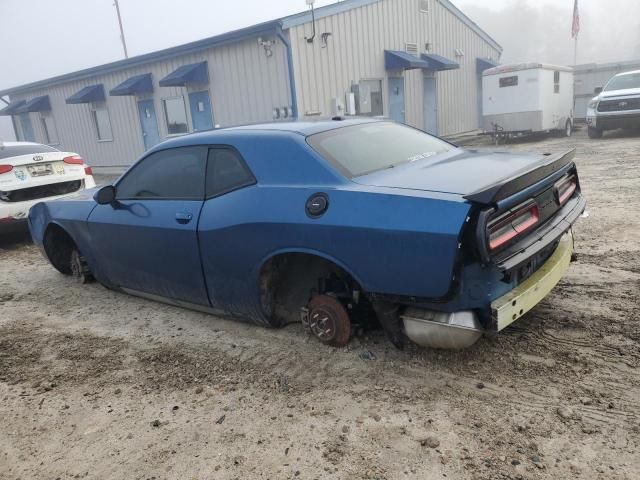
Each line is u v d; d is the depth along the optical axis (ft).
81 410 10.77
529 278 10.52
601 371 10.34
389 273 9.70
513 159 11.53
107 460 9.13
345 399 10.25
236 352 12.54
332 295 11.76
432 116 60.70
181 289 13.74
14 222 24.56
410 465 8.32
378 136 12.84
